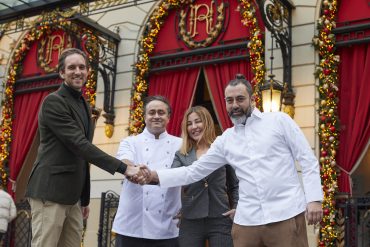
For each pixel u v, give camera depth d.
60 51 10.74
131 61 9.76
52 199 3.89
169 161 4.72
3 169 10.73
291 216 3.61
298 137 3.74
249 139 3.82
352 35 7.70
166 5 9.47
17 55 11.20
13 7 10.51
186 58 9.16
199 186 4.36
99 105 9.94
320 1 8.05
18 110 11.06
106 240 8.97
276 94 7.18
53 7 9.99
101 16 10.26
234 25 8.78
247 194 3.75
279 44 7.98
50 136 4.02
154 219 4.54
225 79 8.68
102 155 4.02
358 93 7.48
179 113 9.00
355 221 7.05
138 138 4.83
